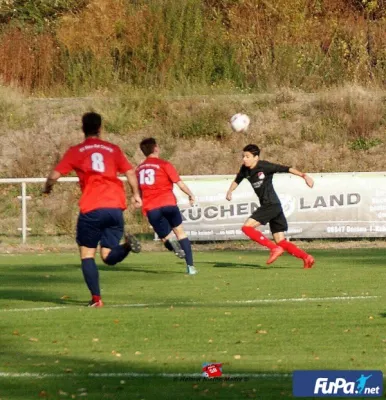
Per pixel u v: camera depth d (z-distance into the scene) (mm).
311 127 69125
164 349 22000
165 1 79125
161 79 76312
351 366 19891
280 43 78875
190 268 37688
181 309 27906
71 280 36406
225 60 77875
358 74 77312
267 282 34719
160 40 77250
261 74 77250
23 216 53000
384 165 65062
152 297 30984
